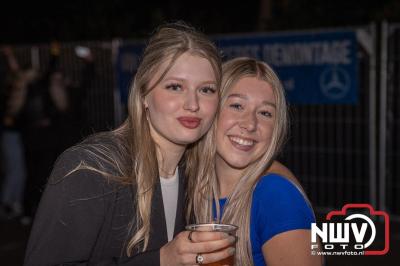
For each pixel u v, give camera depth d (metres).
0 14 15.25
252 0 14.76
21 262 6.14
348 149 6.98
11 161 8.07
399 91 6.68
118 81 8.25
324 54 6.62
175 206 2.40
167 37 2.20
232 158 2.45
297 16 10.49
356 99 6.48
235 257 2.30
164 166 2.34
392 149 6.79
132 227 2.16
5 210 8.17
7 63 9.27
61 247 2.04
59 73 7.48
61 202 2.03
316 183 7.21
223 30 12.21
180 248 1.96
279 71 6.89
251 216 2.36
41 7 14.81
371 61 6.66
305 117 7.21
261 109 2.46
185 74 2.18
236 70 2.50
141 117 2.24
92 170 2.07
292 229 2.22
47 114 7.32
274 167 2.44
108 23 13.08
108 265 2.05
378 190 6.89
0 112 8.04
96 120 8.47
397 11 9.26
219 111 2.49
